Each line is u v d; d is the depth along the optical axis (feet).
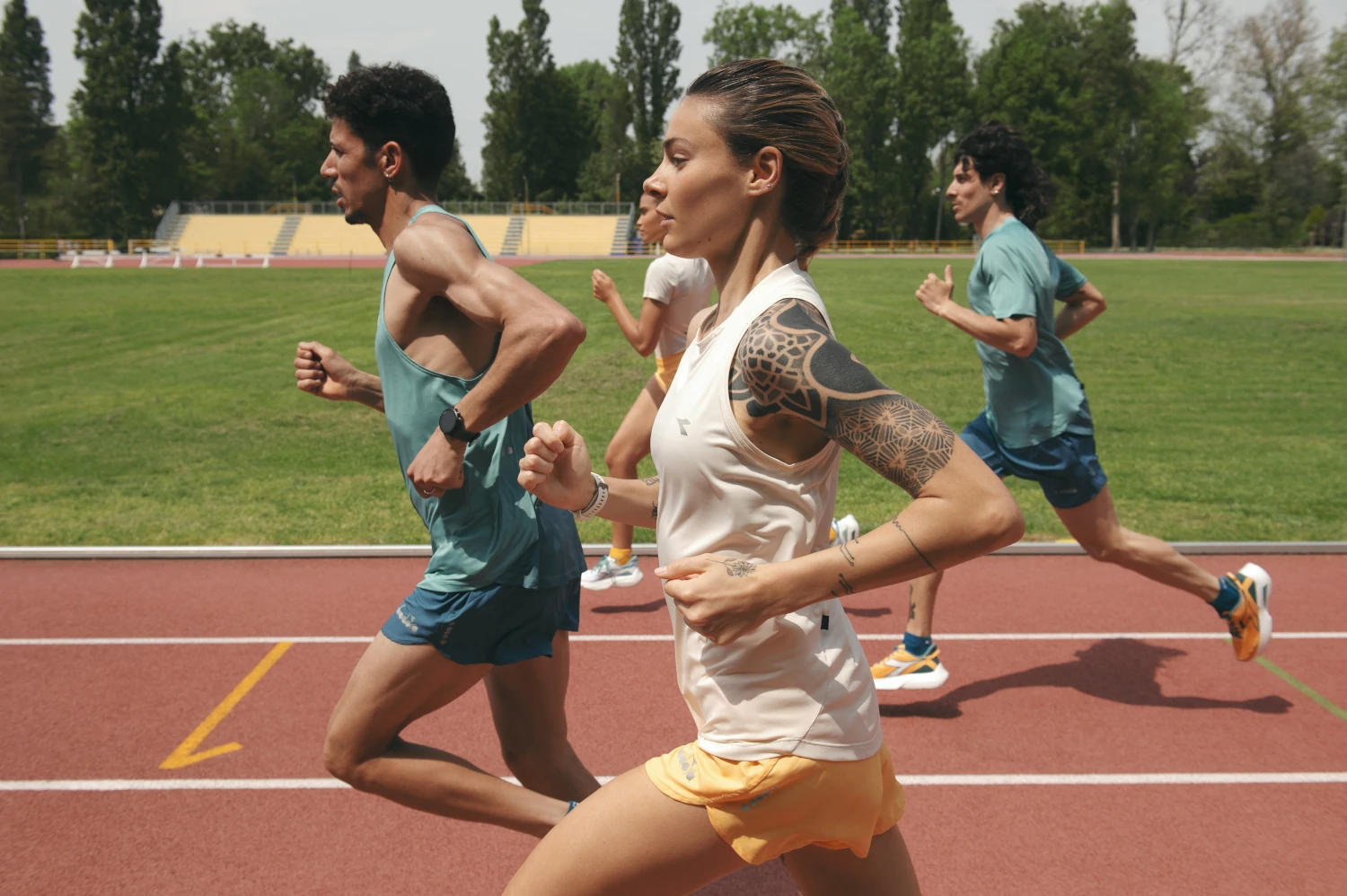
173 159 265.34
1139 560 13.34
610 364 46.03
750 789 5.56
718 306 5.84
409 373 7.77
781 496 5.41
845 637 5.85
